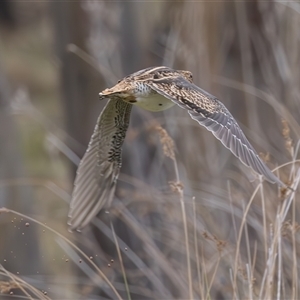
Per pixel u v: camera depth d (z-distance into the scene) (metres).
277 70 17.41
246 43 17.81
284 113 15.72
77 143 18.80
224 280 14.77
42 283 16.52
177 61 18.17
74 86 18.69
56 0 18.53
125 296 16.62
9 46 32.84
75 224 11.97
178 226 15.74
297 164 14.98
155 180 17.39
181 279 14.94
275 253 11.85
